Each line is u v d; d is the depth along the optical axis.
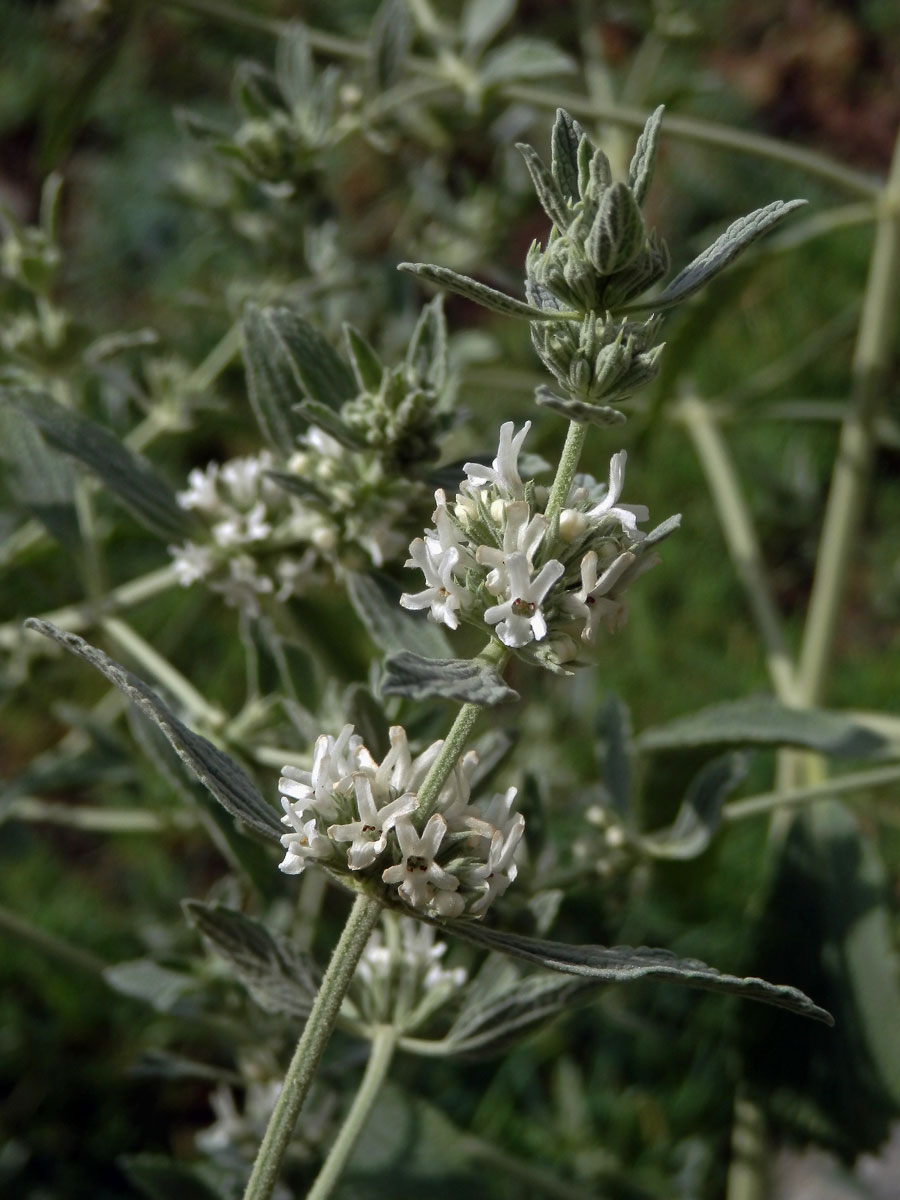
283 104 0.31
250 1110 0.28
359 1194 0.25
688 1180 0.33
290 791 0.17
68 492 0.28
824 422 0.41
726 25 0.60
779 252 0.35
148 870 0.40
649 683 0.44
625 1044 0.36
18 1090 0.36
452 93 0.37
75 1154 0.35
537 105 0.33
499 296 0.16
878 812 0.37
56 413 0.24
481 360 0.39
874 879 0.29
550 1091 0.37
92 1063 0.36
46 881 0.40
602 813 0.27
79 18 0.37
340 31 0.51
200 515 0.24
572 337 0.17
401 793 0.17
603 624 0.17
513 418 0.45
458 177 0.43
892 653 0.45
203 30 0.55
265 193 0.33
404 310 0.36
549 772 0.36
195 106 0.55
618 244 0.16
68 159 0.57
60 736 0.43
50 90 0.56
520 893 0.24
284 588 0.24
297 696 0.25
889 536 0.48
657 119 0.16
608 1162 0.34
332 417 0.22
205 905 0.20
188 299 0.36
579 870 0.26
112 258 0.53
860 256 0.54
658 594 0.46
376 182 0.51
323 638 0.26
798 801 0.28
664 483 0.48
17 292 0.30
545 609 0.17
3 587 0.40
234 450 0.47
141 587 0.29
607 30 0.54
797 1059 0.28
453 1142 0.26
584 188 0.17
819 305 0.53
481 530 0.17
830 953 0.29
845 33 0.60
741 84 0.59
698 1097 0.35
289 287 0.33
